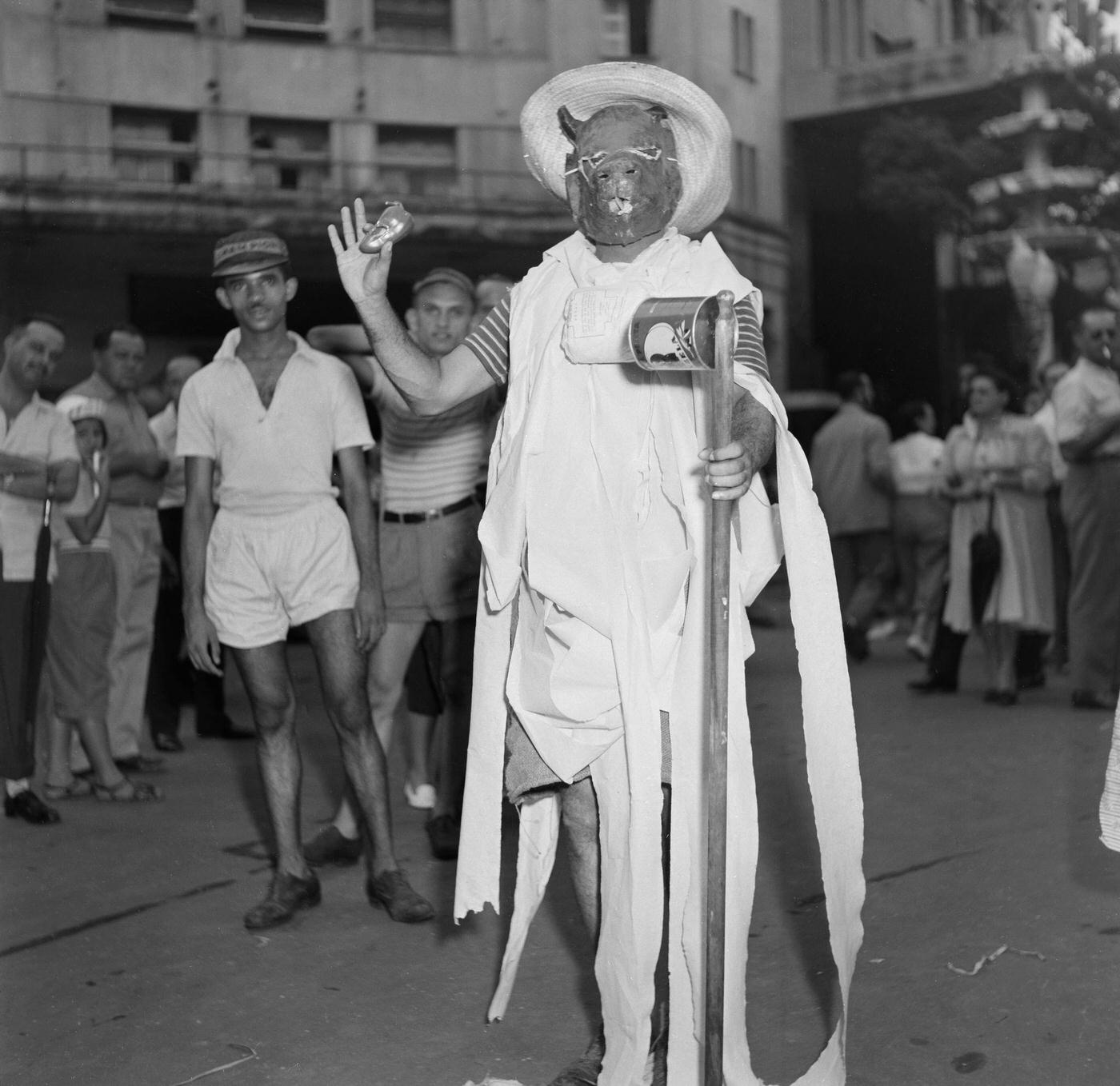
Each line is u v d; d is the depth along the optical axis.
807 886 4.70
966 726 7.52
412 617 5.19
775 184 24.53
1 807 6.21
